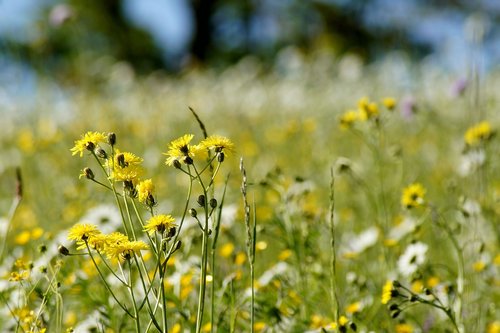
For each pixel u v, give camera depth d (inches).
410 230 64.1
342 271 67.0
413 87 163.8
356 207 84.3
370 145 75.6
